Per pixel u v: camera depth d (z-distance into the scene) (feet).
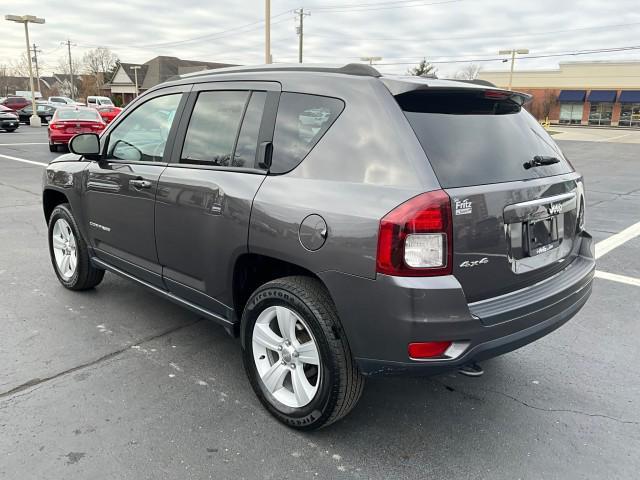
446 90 8.55
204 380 10.96
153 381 10.87
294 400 9.34
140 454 8.57
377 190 7.84
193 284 11.00
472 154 8.38
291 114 9.36
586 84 181.88
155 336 12.96
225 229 9.73
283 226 8.68
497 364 11.93
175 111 11.64
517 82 194.70
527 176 8.96
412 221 7.39
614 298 15.99
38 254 19.45
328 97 8.91
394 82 8.39
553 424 9.68
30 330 13.07
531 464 8.58
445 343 7.68
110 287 16.21
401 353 7.72
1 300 14.94
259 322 9.62
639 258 20.38
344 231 7.91
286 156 9.20
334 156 8.53
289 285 8.86
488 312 7.96
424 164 7.73
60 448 8.65
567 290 9.27
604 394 10.71
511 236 8.44
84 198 13.99
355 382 8.57
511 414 9.99
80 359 11.70
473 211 7.80
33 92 108.99
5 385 10.51
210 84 11.05
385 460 8.63
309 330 8.67
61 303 14.85
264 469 8.34
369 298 7.77
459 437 9.27
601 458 8.74
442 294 7.48
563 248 9.93
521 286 8.79
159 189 11.28
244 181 9.59
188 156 11.07
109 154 13.35
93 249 14.28
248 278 10.16
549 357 12.26
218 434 9.17
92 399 10.11
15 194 31.53
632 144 98.99
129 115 12.98
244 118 10.12
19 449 8.59
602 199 34.35
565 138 118.32
